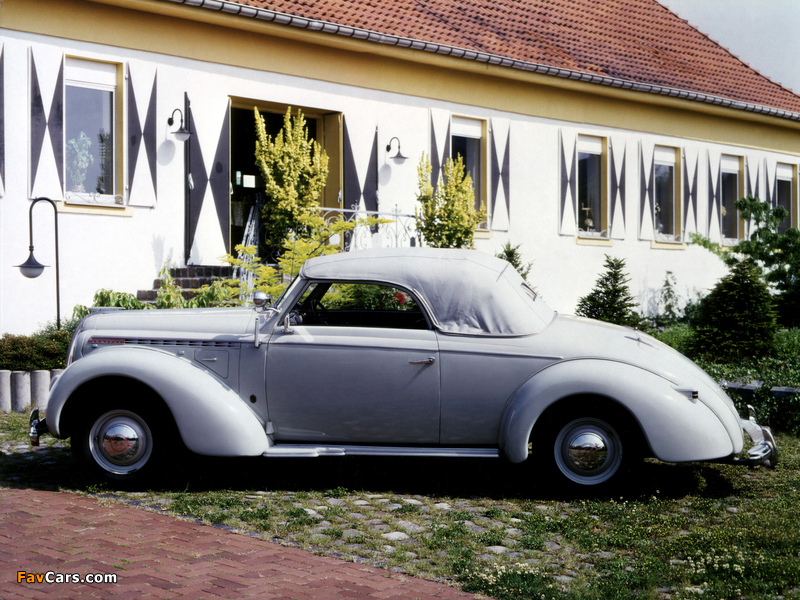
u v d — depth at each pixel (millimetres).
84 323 5457
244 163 12352
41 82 9703
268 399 5176
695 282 17609
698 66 18094
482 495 5125
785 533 4203
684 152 17328
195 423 4949
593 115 15703
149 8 10336
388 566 3764
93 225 10133
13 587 3336
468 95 13969
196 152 11055
